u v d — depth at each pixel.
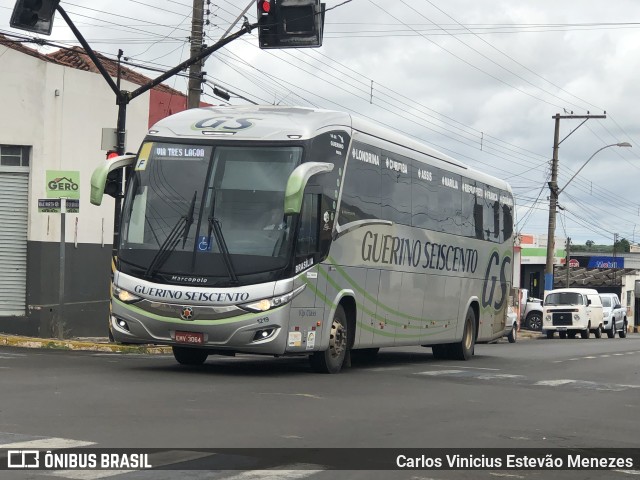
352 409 12.48
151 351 23.39
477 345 36.62
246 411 11.80
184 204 16.08
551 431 11.32
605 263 88.75
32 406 11.59
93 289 29.02
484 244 25.52
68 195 23.23
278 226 15.83
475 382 17.28
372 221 18.67
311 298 16.42
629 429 11.77
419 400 13.88
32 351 21.62
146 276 16.00
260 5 20.17
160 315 15.88
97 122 29.31
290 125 16.38
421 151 21.38
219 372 17.06
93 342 24.08
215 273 15.72
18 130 27.48
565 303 52.34
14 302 27.52
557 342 43.31
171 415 11.19
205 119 16.75
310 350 16.66
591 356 27.72
